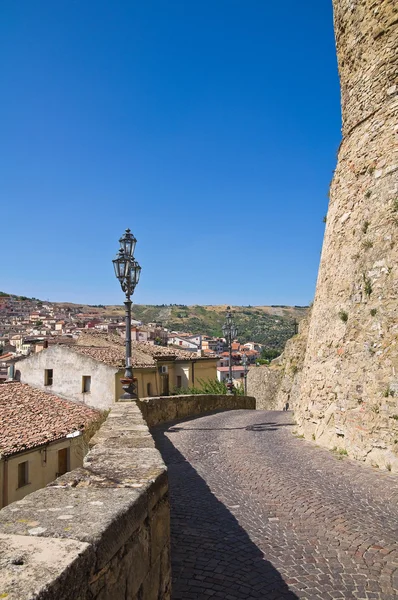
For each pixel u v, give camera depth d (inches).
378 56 436.8
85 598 73.2
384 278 378.6
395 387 337.1
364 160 444.8
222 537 199.8
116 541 88.5
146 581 112.1
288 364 1290.6
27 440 659.4
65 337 3334.2
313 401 467.8
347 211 466.0
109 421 296.8
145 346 1349.7
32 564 67.3
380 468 330.0
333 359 434.0
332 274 476.4
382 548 185.8
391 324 357.1
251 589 151.8
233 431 536.7
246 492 273.3
